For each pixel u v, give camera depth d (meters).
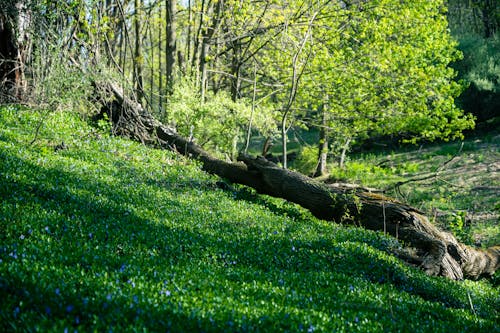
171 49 30.20
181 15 32.91
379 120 30.00
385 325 7.52
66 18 20.88
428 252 13.59
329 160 40.28
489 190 28.33
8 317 5.14
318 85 29.52
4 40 21.25
